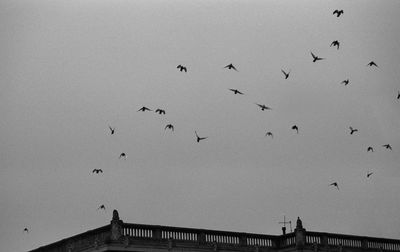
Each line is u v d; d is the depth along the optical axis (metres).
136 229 58.00
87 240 59.50
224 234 62.12
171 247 58.72
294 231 64.38
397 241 70.75
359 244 68.00
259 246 63.62
